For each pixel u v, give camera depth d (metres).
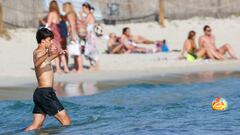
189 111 38.19
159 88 51.62
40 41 34.06
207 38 76.12
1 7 87.75
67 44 65.25
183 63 72.88
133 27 99.75
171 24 102.88
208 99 44.03
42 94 33.53
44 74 33.72
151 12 103.81
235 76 59.59
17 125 35.78
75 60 66.25
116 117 36.78
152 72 64.62
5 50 81.31
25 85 55.62
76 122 35.31
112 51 83.19
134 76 61.12
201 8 108.06
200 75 61.12
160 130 31.23
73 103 42.94
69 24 64.62
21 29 92.69
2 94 49.53
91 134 30.94
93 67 67.75
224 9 109.38
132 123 33.97
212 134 29.73
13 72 65.44
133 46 84.12
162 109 39.59
